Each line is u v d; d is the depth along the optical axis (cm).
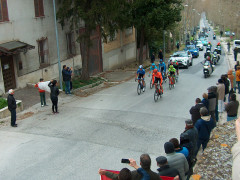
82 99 1831
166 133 1155
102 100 1778
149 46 4434
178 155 577
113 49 3178
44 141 1094
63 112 1500
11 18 1800
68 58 2416
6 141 1107
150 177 462
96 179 806
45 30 2120
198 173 636
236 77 1781
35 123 1320
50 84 1459
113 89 2158
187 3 7594
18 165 906
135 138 1105
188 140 677
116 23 2483
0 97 1675
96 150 1002
